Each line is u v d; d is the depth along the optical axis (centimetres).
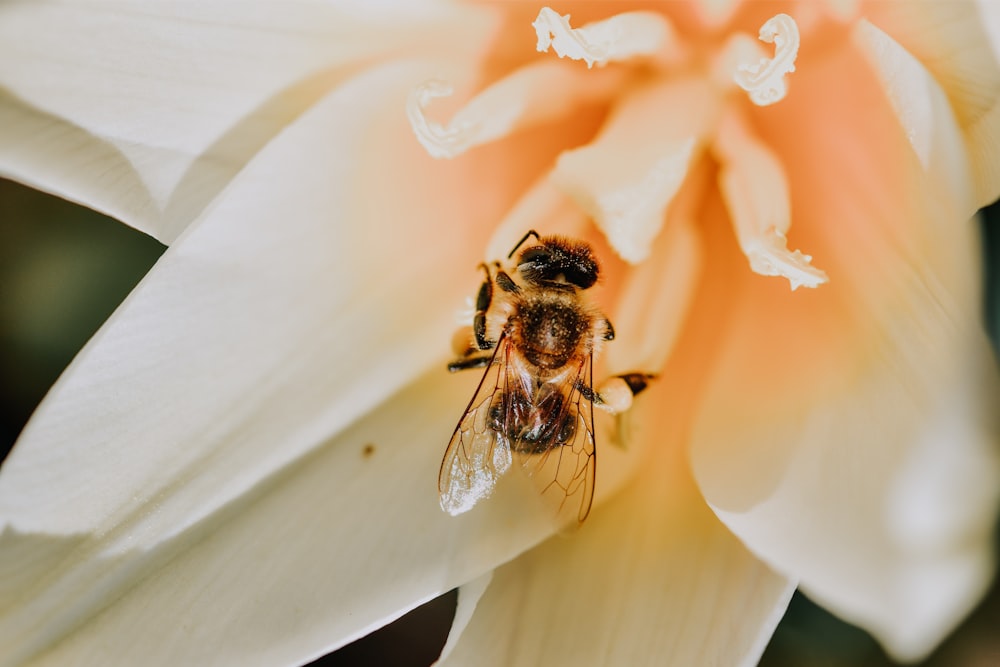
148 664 9
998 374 8
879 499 9
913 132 9
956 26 9
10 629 9
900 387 9
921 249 9
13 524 9
